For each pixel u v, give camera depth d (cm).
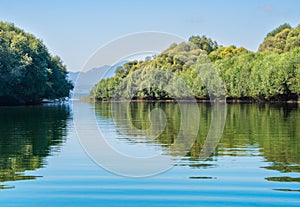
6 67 7500
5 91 7638
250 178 1575
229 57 10706
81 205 1288
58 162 1898
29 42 8750
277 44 12975
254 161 1892
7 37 8350
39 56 8700
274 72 8494
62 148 2300
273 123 3647
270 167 1759
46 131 3186
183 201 1318
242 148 2259
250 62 9494
